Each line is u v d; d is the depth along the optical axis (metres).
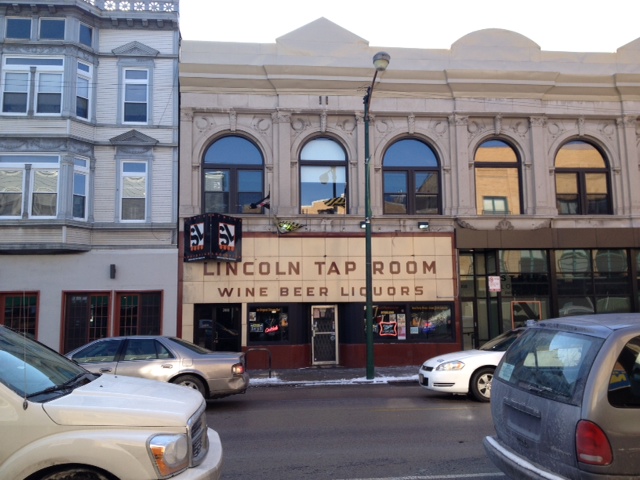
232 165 18.16
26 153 16.81
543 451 4.12
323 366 17.61
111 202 17.58
